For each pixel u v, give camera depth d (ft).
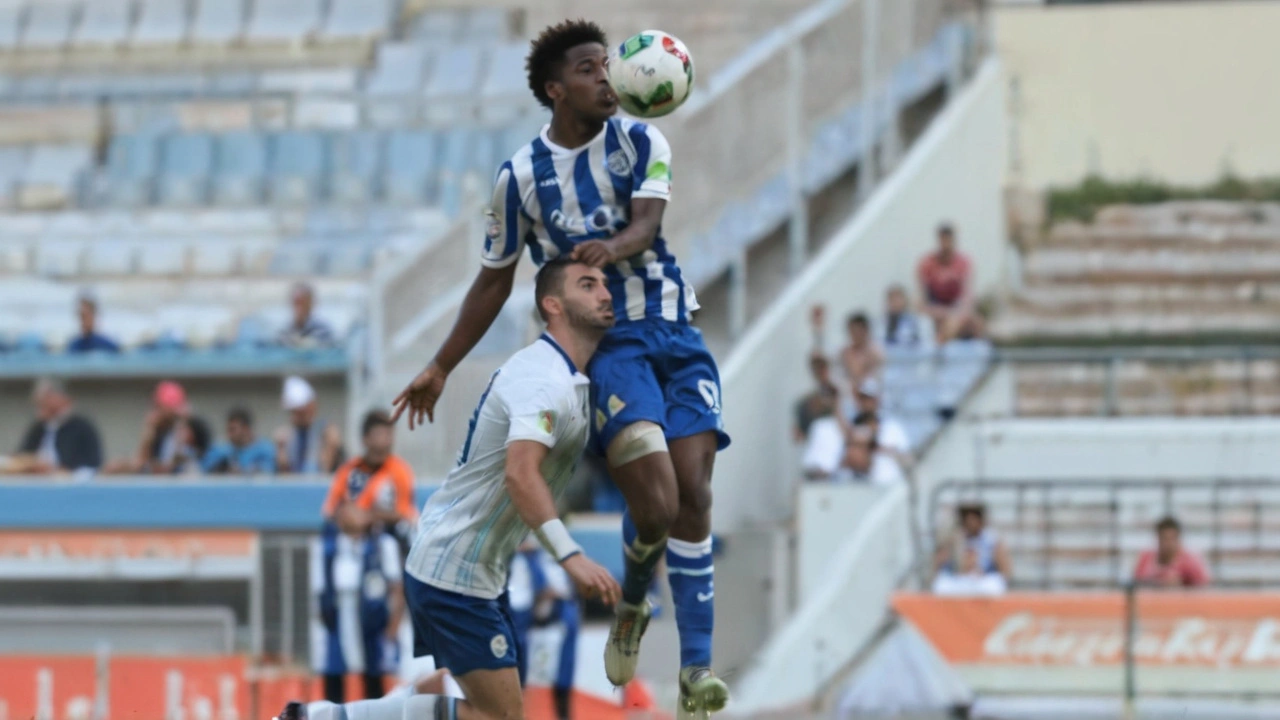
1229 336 178.50
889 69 181.06
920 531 142.82
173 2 236.22
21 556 135.95
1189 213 196.03
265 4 234.17
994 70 188.44
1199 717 119.44
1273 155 200.54
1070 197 198.70
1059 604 121.90
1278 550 145.59
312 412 138.10
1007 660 122.21
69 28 236.22
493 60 215.92
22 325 175.63
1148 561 131.44
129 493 135.03
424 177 192.54
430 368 66.33
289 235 186.80
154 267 184.75
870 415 146.30
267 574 132.67
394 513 113.60
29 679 130.41
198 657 127.75
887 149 179.22
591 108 61.11
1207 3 203.31
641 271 62.80
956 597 123.34
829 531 141.49
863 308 165.07
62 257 187.21
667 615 136.26
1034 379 166.81
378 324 143.95
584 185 61.77
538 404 59.98
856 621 137.08
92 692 128.98
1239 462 149.18
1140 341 178.81
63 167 202.49
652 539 61.11
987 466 151.33
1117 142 202.28
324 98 200.64
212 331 171.12
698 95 164.55
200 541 134.00
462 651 63.31
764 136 163.84
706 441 63.05
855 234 164.86
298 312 155.94
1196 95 202.49
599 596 58.13
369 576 112.88
